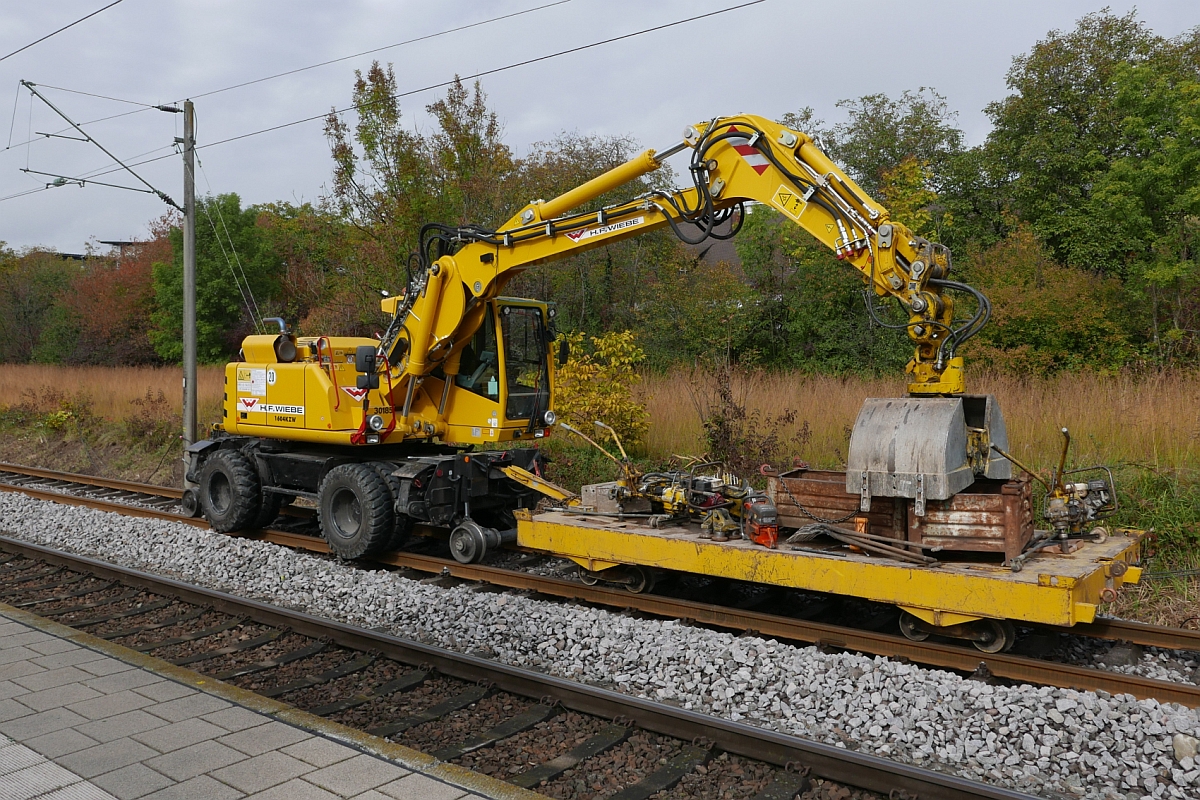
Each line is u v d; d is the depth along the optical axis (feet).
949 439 17.74
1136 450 28.53
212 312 113.70
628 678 17.47
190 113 42.22
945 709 14.87
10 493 39.78
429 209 55.88
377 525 27.14
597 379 38.73
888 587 17.85
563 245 25.08
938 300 18.86
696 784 13.26
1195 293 52.70
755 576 19.69
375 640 19.12
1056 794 12.67
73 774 12.59
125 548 29.91
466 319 28.45
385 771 12.79
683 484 23.00
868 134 71.36
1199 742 13.23
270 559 27.25
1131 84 58.44
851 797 12.75
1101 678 15.94
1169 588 22.98
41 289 142.31
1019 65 73.31
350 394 28.94
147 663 17.52
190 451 34.47
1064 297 51.67
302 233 102.22
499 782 12.45
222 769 12.80
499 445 39.68
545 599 23.63
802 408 37.70
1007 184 70.54
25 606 24.02
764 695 16.12
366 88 57.36
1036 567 17.39
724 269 68.69
